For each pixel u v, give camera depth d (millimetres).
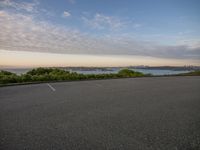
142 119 4523
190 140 3270
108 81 15523
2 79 13148
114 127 3934
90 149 2930
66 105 6086
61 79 17047
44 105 6086
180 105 6168
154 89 10266
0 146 3012
